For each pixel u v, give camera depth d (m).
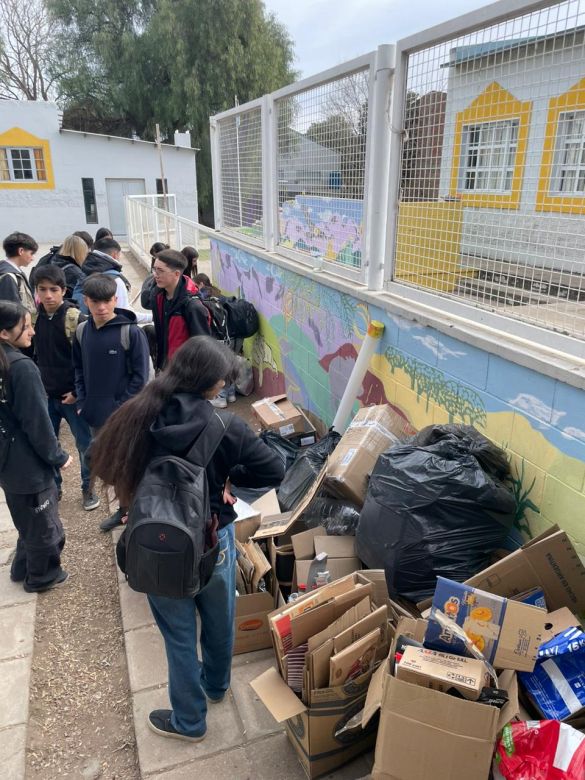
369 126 3.42
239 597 2.66
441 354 2.87
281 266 5.04
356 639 1.98
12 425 2.88
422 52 2.92
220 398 6.03
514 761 1.61
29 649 2.83
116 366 3.48
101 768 2.26
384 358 3.43
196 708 2.25
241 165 6.41
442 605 1.81
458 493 2.27
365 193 3.57
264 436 4.20
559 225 2.23
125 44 25.98
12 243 4.86
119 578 3.38
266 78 27.19
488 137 2.53
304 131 4.50
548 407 2.23
